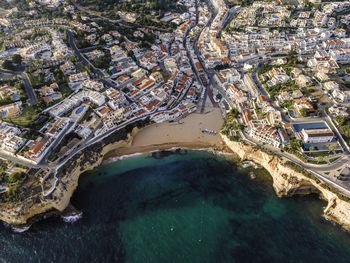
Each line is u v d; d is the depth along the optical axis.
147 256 105.00
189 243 108.94
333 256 104.31
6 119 142.12
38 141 132.75
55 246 108.38
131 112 155.88
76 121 145.62
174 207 121.06
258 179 131.25
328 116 143.38
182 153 143.38
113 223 115.31
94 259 104.50
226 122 152.88
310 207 119.81
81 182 130.50
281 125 139.75
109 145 141.88
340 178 117.06
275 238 110.12
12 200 112.88
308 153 126.94
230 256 104.75
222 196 125.00
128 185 129.38
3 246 108.44
